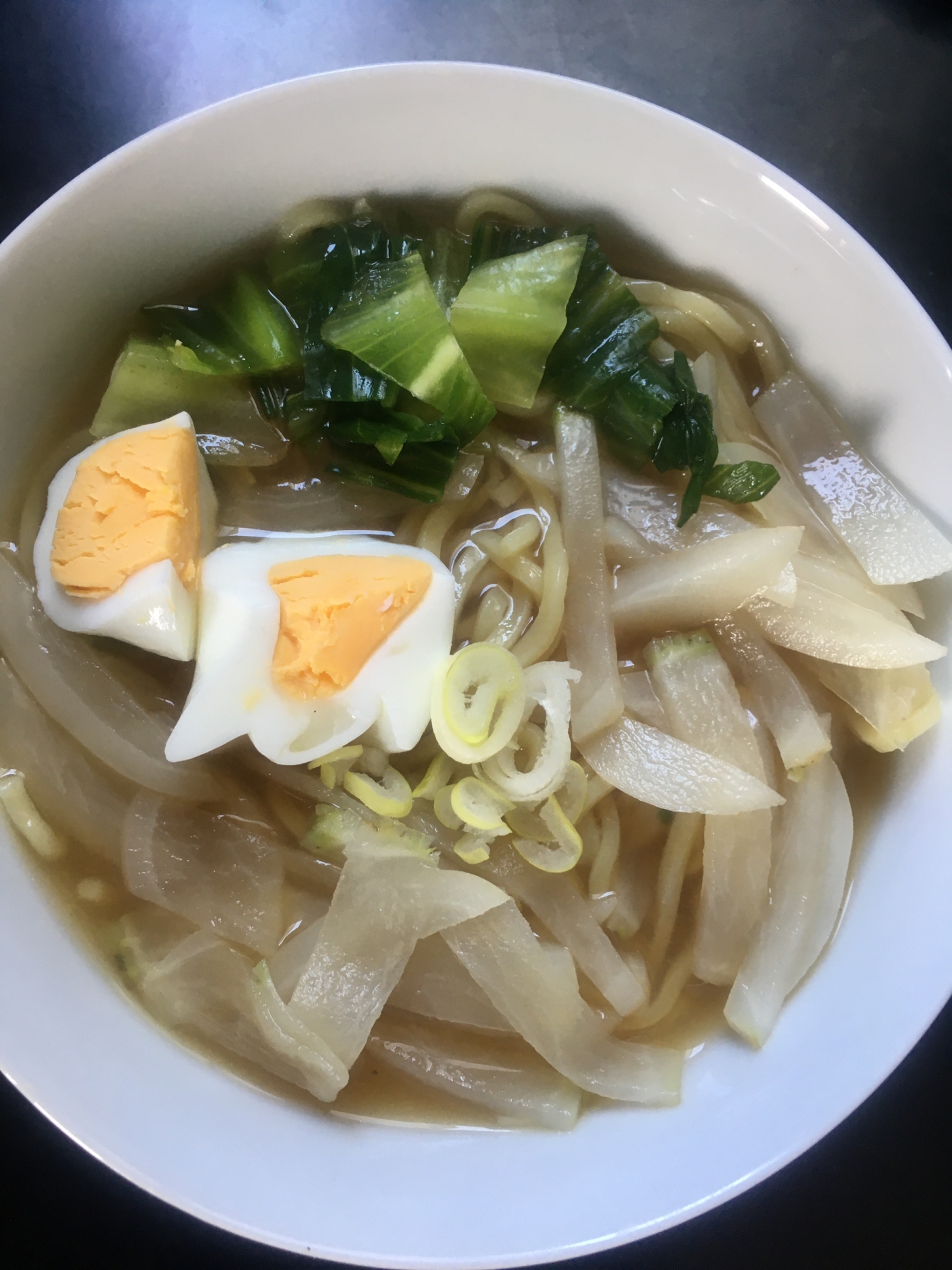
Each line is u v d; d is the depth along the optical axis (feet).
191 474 0.56
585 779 0.58
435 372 0.57
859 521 0.60
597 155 0.55
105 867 0.58
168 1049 0.56
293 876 0.59
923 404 0.56
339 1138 0.56
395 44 0.69
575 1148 0.56
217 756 0.58
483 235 0.59
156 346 0.57
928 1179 0.67
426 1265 0.50
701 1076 0.58
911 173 0.70
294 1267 0.64
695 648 0.60
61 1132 0.63
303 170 0.55
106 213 0.52
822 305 0.57
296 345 0.59
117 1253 0.63
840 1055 0.55
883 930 0.58
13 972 0.52
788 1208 0.66
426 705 0.58
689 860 0.61
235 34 0.68
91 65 0.68
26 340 0.54
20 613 0.57
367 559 0.58
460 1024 0.59
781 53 0.71
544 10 0.70
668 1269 0.65
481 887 0.56
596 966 0.59
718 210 0.56
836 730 0.62
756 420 0.62
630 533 0.61
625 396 0.60
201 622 0.57
